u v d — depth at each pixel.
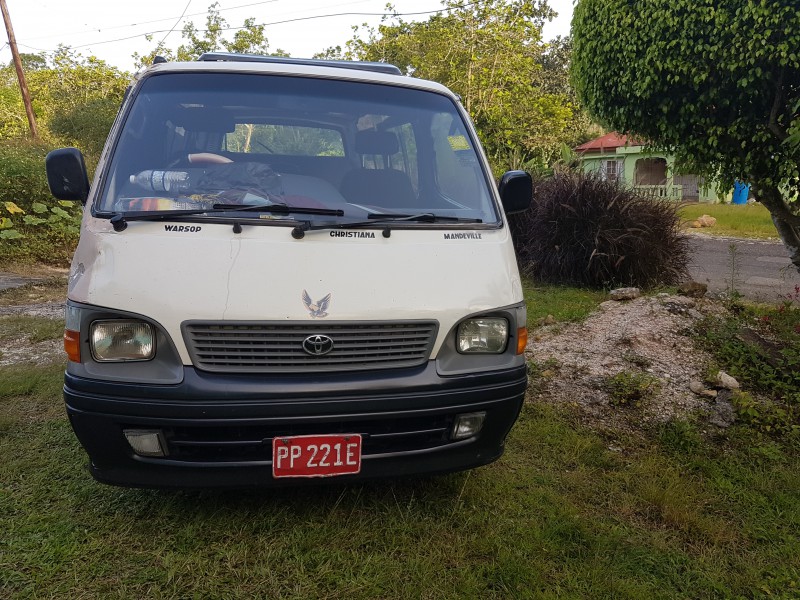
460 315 2.84
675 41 4.92
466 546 2.85
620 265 9.18
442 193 3.45
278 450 2.61
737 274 11.92
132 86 3.39
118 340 2.57
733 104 5.18
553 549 2.85
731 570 2.82
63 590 2.46
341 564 2.68
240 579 2.56
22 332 6.51
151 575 2.55
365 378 2.68
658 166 26.91
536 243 9.91
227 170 3.18
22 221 12.14
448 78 20.69
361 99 3.59
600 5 5.49
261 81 3.50
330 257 2.78
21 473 3.40
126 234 2.72
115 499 3.11
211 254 2.69
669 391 4.84
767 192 5.70
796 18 4.40
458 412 2.81
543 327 6.65
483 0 20.14
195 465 2.61
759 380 4.94
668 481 3.54
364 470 2.73
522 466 3.67
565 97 23.28
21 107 35.16
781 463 3.84
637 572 2.75
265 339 2.60
